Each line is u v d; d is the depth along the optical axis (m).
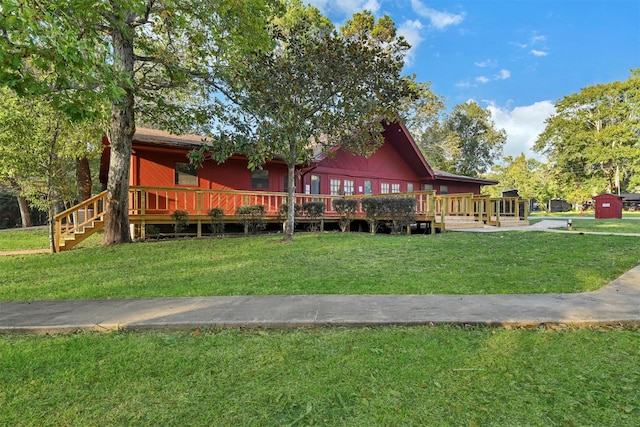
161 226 12.00
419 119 30.58
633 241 8.69
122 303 3.86
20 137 7.75
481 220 14.85
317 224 13.69
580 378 2.18
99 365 2.41
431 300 3.79
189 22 8.85
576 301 3.69
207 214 11.37
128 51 8.94
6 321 3.23
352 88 8.86
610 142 37.22
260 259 6.79
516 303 3.63
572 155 39.66
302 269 5.76
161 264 6.45
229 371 2.31
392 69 9.03
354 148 10.13
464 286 4.45
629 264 5.74
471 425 1.75
